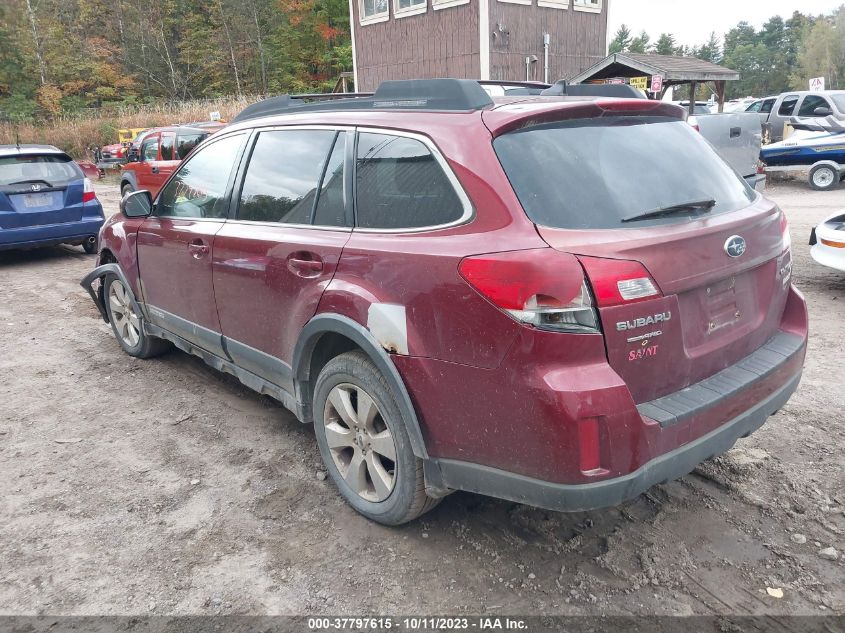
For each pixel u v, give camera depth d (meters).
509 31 18.03
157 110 33.78
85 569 2.84
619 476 2.26
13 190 9.04
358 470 3.09
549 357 2.21
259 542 3.00
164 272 4.43
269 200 3.54
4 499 3.41
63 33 57.19
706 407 2.46
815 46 99.75
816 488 3.26
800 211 12.02
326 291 2.97
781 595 2.56
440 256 2.48
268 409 4.45
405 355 2.62
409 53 19.62
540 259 2.21
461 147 2.57
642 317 2.29
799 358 2.98
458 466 2.58
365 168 2.98
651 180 2.63
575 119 2.70
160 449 3.91
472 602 2.58
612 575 2.70
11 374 5.21
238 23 50.22
